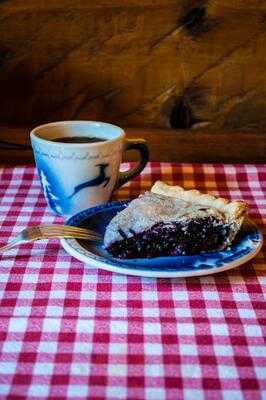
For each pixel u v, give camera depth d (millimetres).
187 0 692
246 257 455
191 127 751
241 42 708
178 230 460
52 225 506
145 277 454
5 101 740
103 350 368
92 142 585
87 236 490
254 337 385
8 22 702
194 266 445
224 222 464
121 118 749
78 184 546
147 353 366
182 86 731
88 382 339
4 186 647
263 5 690
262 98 734
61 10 696
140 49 713
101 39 709
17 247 502
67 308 414
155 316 406
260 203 620
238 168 701
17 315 403
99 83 730
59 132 597
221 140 746
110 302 422
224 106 740
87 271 465
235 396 330
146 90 733
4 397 326
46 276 456
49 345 372
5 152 755
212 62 718
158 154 753
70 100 740
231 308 418
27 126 749
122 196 630
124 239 462
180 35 707
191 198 509
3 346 370
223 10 695
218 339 382
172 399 328
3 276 454
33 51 716
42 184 568
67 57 719
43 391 332
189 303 423
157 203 486
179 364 356
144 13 697
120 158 567
